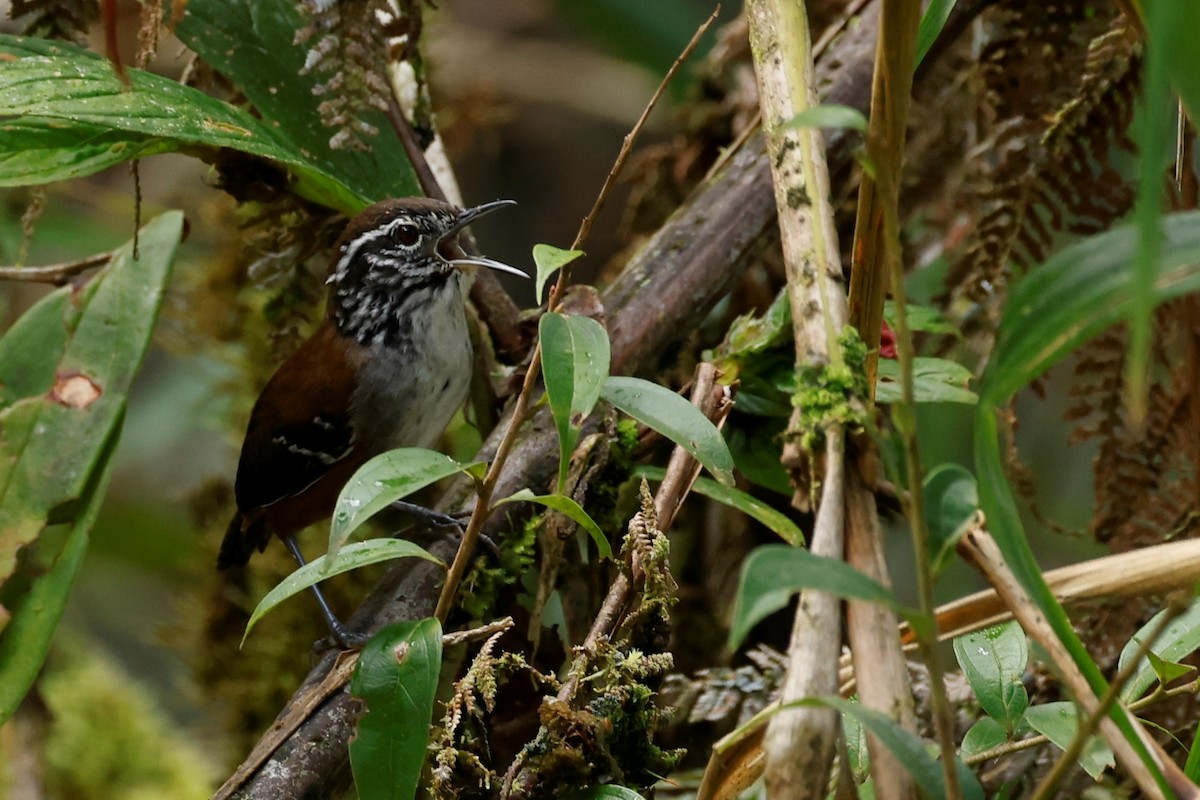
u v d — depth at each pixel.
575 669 4.08
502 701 4.77
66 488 5.73
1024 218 6.31
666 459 6.04
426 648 3.91
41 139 5.36
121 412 5.92
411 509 5.36
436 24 8.92
